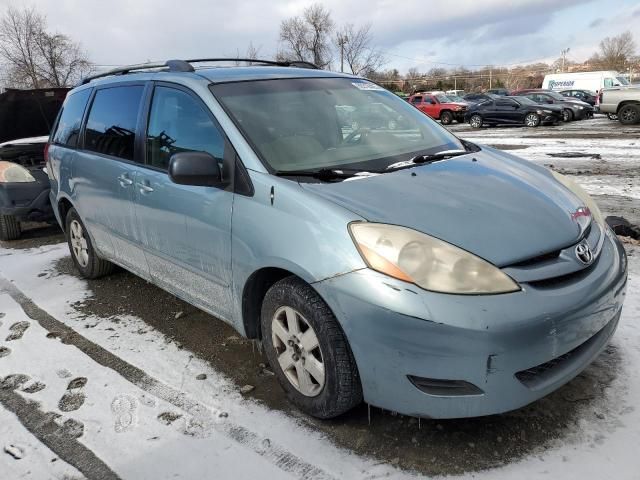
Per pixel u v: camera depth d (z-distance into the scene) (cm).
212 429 276
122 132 396
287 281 266
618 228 540
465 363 218
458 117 2667
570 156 1126
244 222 279
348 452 251
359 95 374
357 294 229
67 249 628
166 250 352
